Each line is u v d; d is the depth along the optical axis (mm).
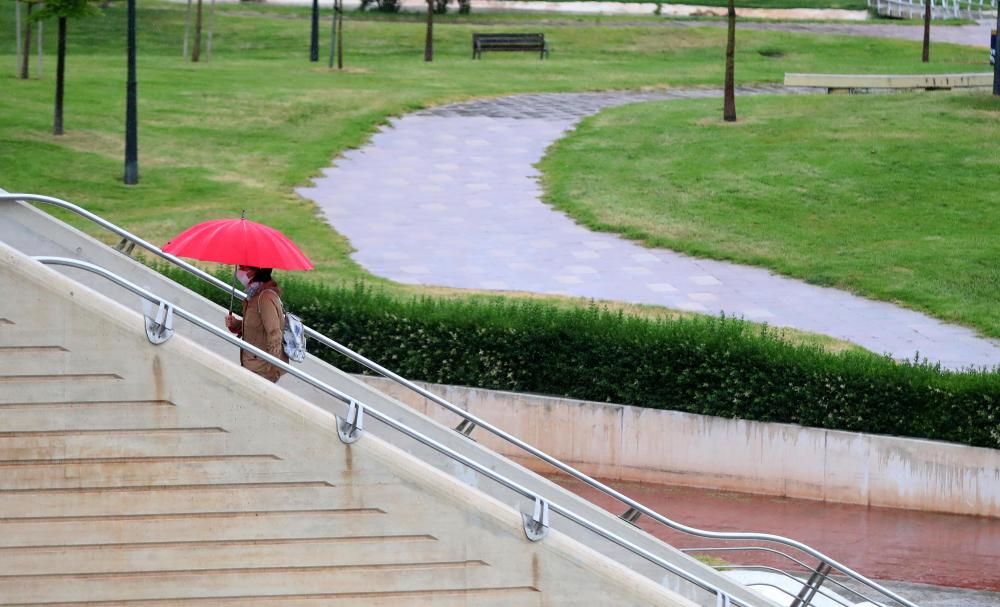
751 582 30844
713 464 38844
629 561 25641
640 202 64250
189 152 71125
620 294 49625
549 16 151875
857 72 113125
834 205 62969
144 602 20078
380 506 19906
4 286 19203
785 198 64250
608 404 39469
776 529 35781
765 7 163125
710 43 133250
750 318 46875
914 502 37312
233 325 23609
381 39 129875
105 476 19734
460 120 85000
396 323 40938
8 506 19734
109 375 19516
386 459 19812
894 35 138500
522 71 109500
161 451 19703
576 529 25547
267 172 68688
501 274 52125
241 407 19672
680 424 38906
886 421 37625
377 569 20062
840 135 76250
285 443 19750
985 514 36812
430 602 20172
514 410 40094
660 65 118625
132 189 62438
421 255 54719
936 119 78938
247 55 120938
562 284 50875
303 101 86938
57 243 24406
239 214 59531
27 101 77750
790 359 38062
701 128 80438
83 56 110250
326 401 25453
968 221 59750
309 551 20016
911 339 44812
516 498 25422
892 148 72438
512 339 40281
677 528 25281
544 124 84438
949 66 116812
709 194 65375
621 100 95750
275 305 22438
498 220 61406
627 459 39500
